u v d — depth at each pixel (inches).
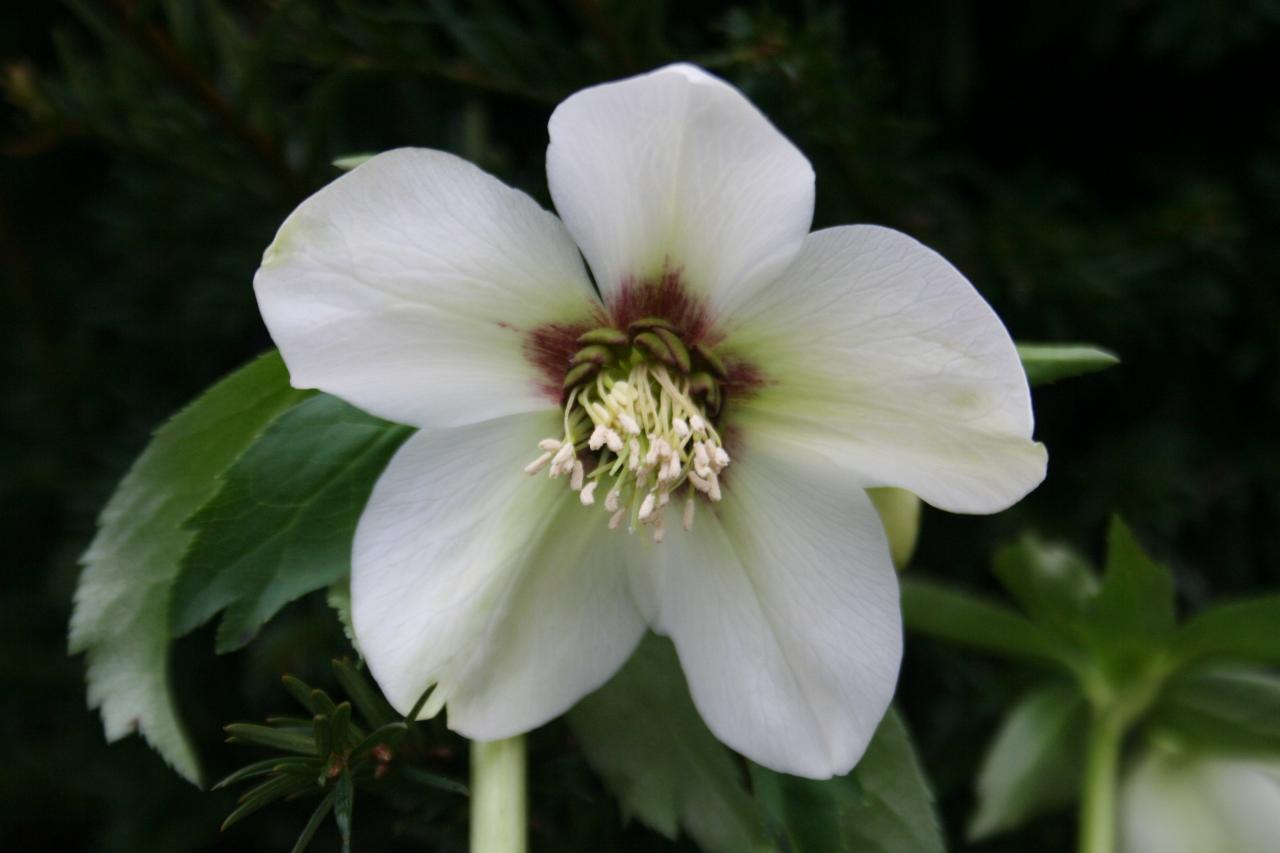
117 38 12.1
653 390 10.2
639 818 10.5
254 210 13.3
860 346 9.8
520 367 10.1
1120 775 12.1
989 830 12.0
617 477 10.3
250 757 13.5
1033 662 12.2
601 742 10.6
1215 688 11.8
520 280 9.9
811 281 9.8
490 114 13.5
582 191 9.7
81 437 13.9
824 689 10.0
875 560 10.0
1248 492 13.7
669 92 9.5
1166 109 13.7
